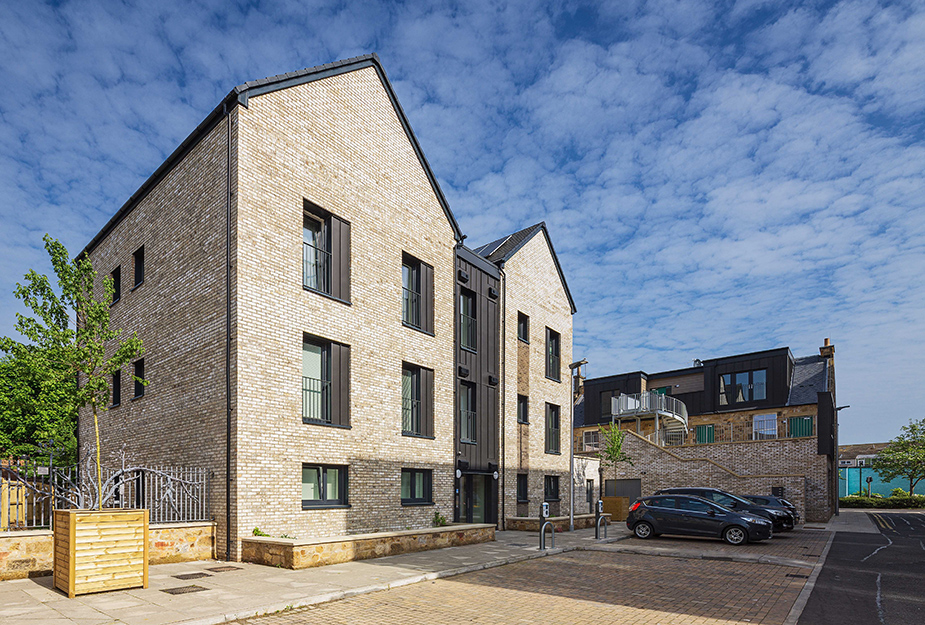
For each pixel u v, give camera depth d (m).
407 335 17.05
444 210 19.25
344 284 15.18
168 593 8.84
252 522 12.04
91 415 18.95
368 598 9.18
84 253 20.03
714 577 11.58
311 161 14.46
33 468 11.17
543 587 10.34
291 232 13.73
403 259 17.83
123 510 9.16
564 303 26.80
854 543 18.16
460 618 8.12
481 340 20.56
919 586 10.88
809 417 34.41
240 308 12.38
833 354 38.53
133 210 16.98
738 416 37.25
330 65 15.07
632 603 9.20
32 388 21.75
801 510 26.34
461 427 19.39
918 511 39.84
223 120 13.27
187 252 14.12
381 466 15.51
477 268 20.78
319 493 14.04
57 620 7.29
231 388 12.19
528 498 22.61
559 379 25.88
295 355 13.45
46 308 12.77
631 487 30.92
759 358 37.09
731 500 21.02
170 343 14.38
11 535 9.73
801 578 11.59
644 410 35.25
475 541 15.99
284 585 9.54
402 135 17.62
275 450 12.69
